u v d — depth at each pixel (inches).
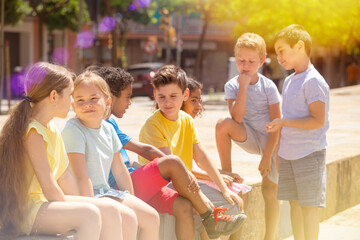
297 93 174.4
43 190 122.3
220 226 151.6
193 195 150.3
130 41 1544.0
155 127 165.8
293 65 177.2
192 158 176.1
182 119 171.3
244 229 186.5
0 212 119.2
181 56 1644.9
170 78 162.6
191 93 189.5
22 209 119.6
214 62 1680.6
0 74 687.7
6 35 1141.1
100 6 1243.8
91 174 140.4
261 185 197.0
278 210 196.5
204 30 1270.9
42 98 125.2
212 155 284.4
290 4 866.8
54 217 120.6
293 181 179.2
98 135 142.8
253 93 192.4
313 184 174.2
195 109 191.3
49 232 122.0
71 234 122.3
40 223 121.5
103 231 125.8
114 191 140.5
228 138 190.9
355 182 273.3
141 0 1268.5
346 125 454.6
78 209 120.6
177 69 165.5
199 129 427.8
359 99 806.5
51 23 1056.8
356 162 273.4
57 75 126.3
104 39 1358.3
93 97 139.7
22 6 971.9
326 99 173.9
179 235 150.6
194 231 154.9
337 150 287.7
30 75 125.9
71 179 132.3
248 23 906.1
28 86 125.3
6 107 754.2
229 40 1675.7
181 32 1587.1
